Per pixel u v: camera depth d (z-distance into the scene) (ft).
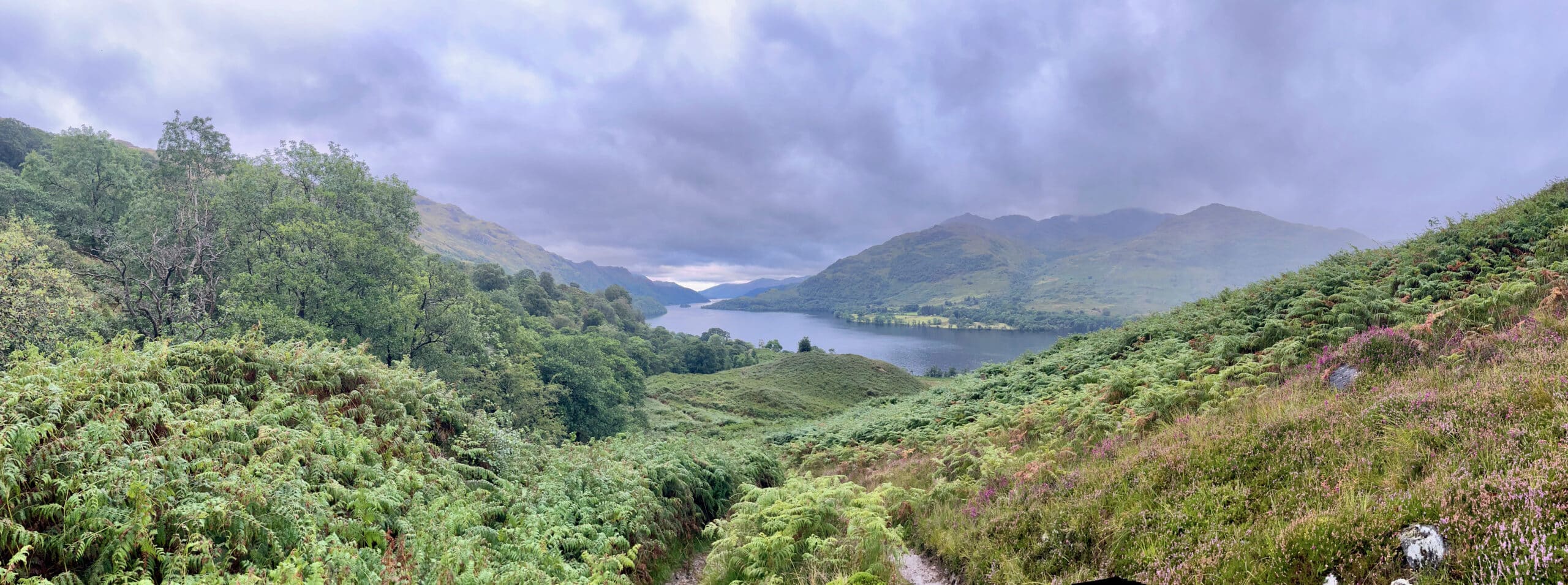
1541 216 52.19
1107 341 72.43
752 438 107.14
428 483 28.43
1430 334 34.19
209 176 157.99
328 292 99.81
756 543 28.04
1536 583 11.69
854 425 87.71
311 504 21.47
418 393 35.88
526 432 45.88
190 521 18.10
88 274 94.53
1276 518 18.02
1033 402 57.00
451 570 20.20
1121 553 20.45
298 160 124.67
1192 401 37.68
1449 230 57.31
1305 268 65.05
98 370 25.14
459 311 120.98
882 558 26.76
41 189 150.41
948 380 121.08
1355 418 23.08
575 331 322.75
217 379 29.35
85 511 17.30
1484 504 14.37
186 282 85.51
